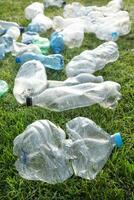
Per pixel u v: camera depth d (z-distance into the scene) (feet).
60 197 2.57
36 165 2.68
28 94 3.46
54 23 4.98
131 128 3.10
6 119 3.25
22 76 3.74
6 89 3.62
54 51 4.30
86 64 3.83
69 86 3.49
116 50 4.14
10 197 2.58
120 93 3.50
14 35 4.65
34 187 2.64
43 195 2.60
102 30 4.59
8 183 2.66
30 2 5.90
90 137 2.88
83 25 4.67
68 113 3.28
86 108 3.34
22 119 3.20
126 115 3.26
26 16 5.32
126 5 5.57
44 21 4.94
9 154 2.85
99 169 2.71
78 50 4.33
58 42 4.31
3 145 2.97
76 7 5.38
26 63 3.83
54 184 2.63
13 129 3.10
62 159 2.70
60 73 3.89
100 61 3.93
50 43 4.40
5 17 5.35
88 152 2.76
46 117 3.24
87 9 5.32
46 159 2.68
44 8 5.67
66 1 5.94
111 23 4.73
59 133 2.89
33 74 3.71
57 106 3.33
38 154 2.68
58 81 3.65
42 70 3.72
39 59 3.99
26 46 4.29
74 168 2.70
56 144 2.81
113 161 2.78
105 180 2.63
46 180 2.65
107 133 2.99
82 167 2.71
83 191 2.58
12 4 5.82
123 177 2.67
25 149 2.68
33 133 2.72
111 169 2.73
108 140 2.86
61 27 4.93
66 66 3.91
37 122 2.83
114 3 5.41
